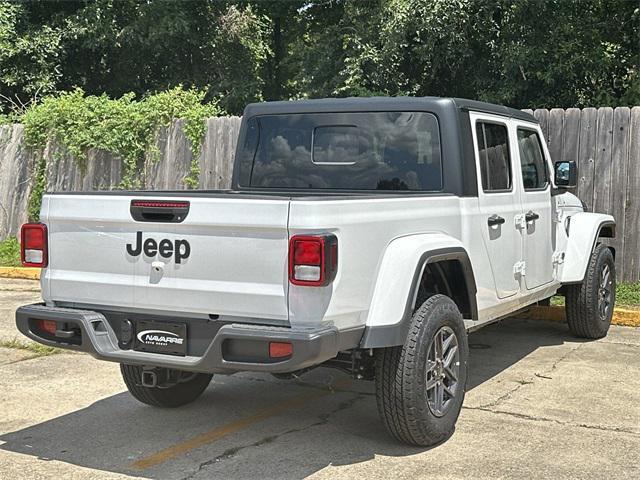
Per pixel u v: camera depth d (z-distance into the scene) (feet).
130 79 76.23
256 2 76.89
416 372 15.23
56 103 42.70
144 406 19.19
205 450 16.16
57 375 21.85
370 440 16.70
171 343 14.96
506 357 24.12
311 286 13.48
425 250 15.65
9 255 43.29
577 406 19.08
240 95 72.08
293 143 20.25
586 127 32.30
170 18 67.15
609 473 14.87
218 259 14.30
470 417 18.21
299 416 18.47
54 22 68.39
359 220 14.48
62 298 15.99
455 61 57.11
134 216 15.02
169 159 40.29
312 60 65.16
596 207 32.27
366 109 19.27
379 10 58.13
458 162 18.25
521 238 21.20
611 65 52.70
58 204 15.85
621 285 31.78
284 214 13.64
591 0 52.75
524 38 53.88
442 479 14.51
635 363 23.32
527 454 15.83
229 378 21.86
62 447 16.33
